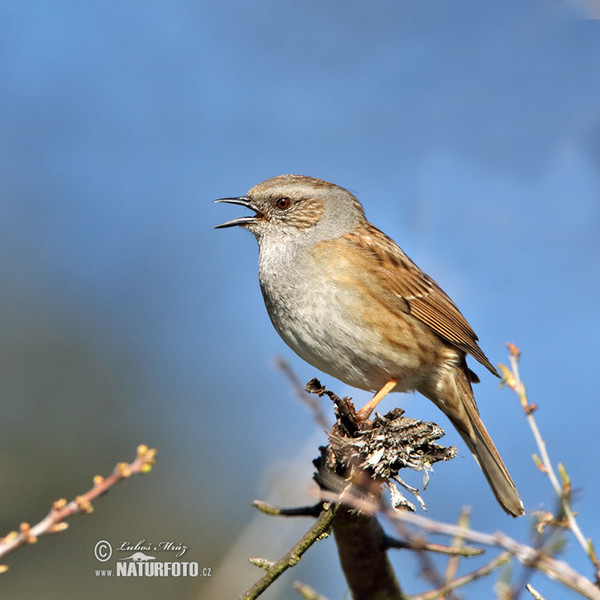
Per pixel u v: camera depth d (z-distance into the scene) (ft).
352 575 27.66
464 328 35.24
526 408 23.12
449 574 24.16
